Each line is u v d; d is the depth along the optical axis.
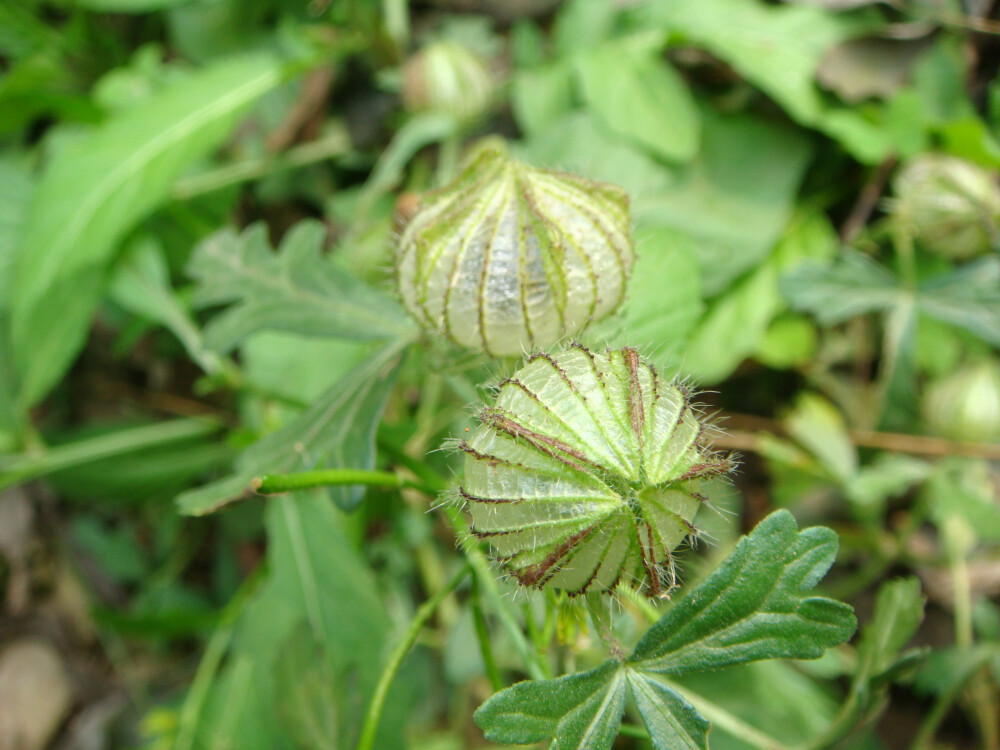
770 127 0.11
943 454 0.10
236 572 0.12
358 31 0.11
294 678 0.08
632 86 0.11
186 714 0.10
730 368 0.10
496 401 0.06
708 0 0.11
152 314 0.10
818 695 0.10
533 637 0.07
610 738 0.05
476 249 0.06
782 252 0.11
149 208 0.10
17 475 0.10
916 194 0.10
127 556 0.12
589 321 0.07
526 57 0.12
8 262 0.11
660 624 0.05
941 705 0.09
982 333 0.09
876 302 0.10
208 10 0.13
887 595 0.07
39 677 0.12
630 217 0.07
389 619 0.09
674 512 0.05
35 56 0.11
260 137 0.12
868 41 0.11
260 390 0.10
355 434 0.07
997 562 0.11
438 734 0.11
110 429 0.12
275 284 0.08
